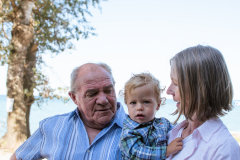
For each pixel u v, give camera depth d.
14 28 7.59
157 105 1.85
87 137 2.14
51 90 8.51
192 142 1.28
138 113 1.73
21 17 7.61
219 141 1.17
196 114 1.25
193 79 1.25
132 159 1.61
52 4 9.00
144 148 1.56
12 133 7.38
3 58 7.26
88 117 2.16
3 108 40.44
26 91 7.91
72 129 2.25
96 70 2.20
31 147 2.40
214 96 1.21
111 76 2.38
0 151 6.93
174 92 1.44
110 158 1.98
